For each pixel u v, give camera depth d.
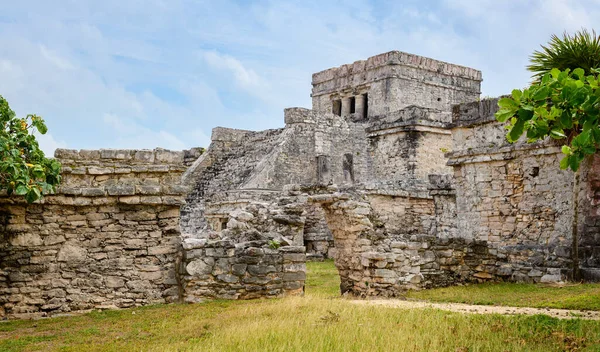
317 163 35.81
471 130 21.00
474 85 47.41
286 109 36.62
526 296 14.20
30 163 11.55
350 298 15.41
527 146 18.84
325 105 48.38
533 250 16.84
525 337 9.41
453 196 24.41
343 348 8.86
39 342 10.05
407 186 28.09
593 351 8.49
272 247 14.20
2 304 12.26
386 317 11.04
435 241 16.59
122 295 13.12
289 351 8.72
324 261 27.08
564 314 11.51
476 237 20.31
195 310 12.36
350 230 16.34
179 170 13.68
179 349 9.03
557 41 17.45
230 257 13.79
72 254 12.82
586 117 8.82
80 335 10.48
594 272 15.49
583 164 17.31
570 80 8.84
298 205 19.36
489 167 20.16
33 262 12.54
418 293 15.52
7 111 11.54
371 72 44.78
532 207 18.81
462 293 15.22
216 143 38.91
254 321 10.72
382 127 36.19
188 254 13.45
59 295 12.64
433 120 35.50
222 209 29.98
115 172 13.19
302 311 11.62
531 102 9.13
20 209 12.51
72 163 13.16
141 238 13.39
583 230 17.11
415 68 44.34
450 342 9.17
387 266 15.65
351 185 28.31
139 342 9.78
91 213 13.03
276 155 34.47
